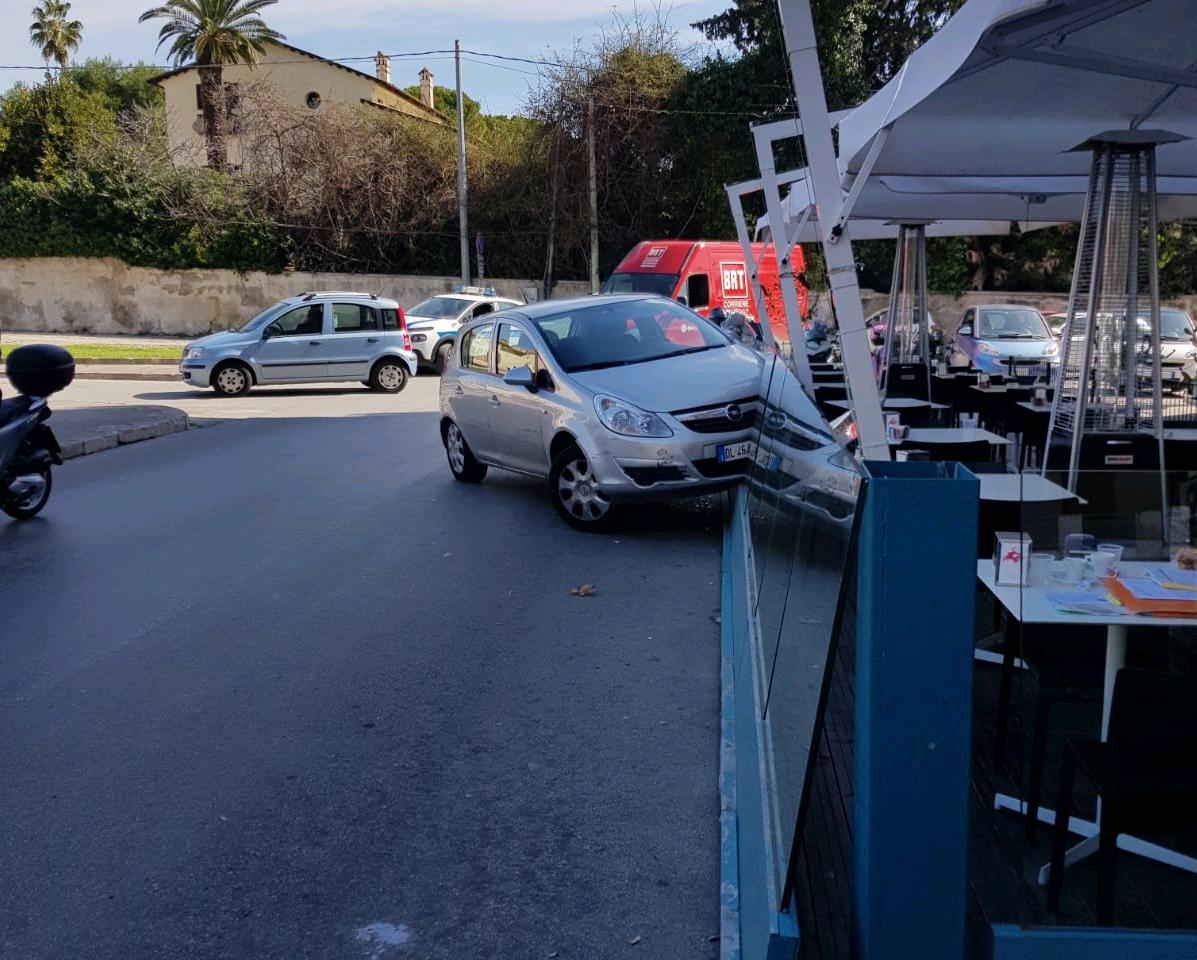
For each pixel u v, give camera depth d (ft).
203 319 123.75
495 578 25.73
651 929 12.00
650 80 112.47
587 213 115.85
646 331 32.63
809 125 14.82
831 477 10.55
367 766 16.05
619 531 30.30
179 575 26.50
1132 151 22.50
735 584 22.85
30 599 24.81
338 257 124.98
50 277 124.06
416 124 126.72
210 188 122.72
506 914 12.34
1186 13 16.11
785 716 11.55
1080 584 12.72
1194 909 9.65
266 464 42.39
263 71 151.94
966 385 40.32
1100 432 23.36
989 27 11.90
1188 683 9.53
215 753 16.56
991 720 13.84
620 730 17.12
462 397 35.68
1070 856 10.28
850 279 14.92
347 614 23.18
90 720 17.90
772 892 9.78
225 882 13.10
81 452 45.47
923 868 8.54
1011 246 108.06
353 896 12.76
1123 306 23.24
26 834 14.30
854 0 83.92
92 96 151.23
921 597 8.31
